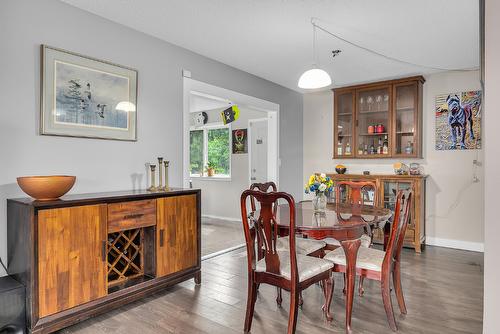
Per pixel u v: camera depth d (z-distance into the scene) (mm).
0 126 2289
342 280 3176
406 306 2543
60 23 2592
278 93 5070
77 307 2211
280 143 5109
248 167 6117
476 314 2408
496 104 1336
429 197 4508
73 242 2191
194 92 3758
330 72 4395
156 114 3316
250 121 6090
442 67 4152
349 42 3355
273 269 2107
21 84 2383
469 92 4219
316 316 2404
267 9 2682
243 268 3512
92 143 2809
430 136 4492
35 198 2180
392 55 3717
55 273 2104
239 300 2695
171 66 3453
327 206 3086
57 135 2568
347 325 2135
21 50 2383
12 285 2070
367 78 4691
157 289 2730
